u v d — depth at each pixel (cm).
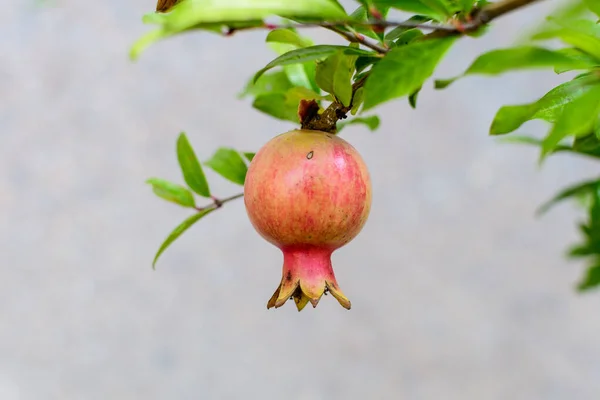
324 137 70
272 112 76
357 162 70
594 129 71
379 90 64
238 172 76
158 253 75
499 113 67
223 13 61
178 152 76
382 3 66
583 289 88
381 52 67
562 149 79
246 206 70
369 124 76
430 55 64
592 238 85
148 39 61
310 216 69
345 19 63
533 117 69
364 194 70
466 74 63
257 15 61
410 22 70
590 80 67
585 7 63
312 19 65
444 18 65
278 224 70
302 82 76
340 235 70
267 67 67
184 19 61
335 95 69
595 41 64
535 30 63
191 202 76
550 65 63
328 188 69
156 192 76
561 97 69
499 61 63
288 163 69
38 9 141
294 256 71
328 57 68
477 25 64
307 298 73
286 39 71
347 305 71
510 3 63
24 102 152
